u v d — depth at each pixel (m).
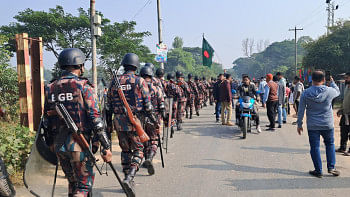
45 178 2.86
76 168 2.87
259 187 4.29
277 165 5.41
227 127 9.99
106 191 4.16
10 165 4.22
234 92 9.19
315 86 4.76
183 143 7.43
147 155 4.71
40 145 2.80
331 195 3.98
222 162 5.63
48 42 34.28
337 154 6.21
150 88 5.05
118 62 32.66
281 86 9.71
